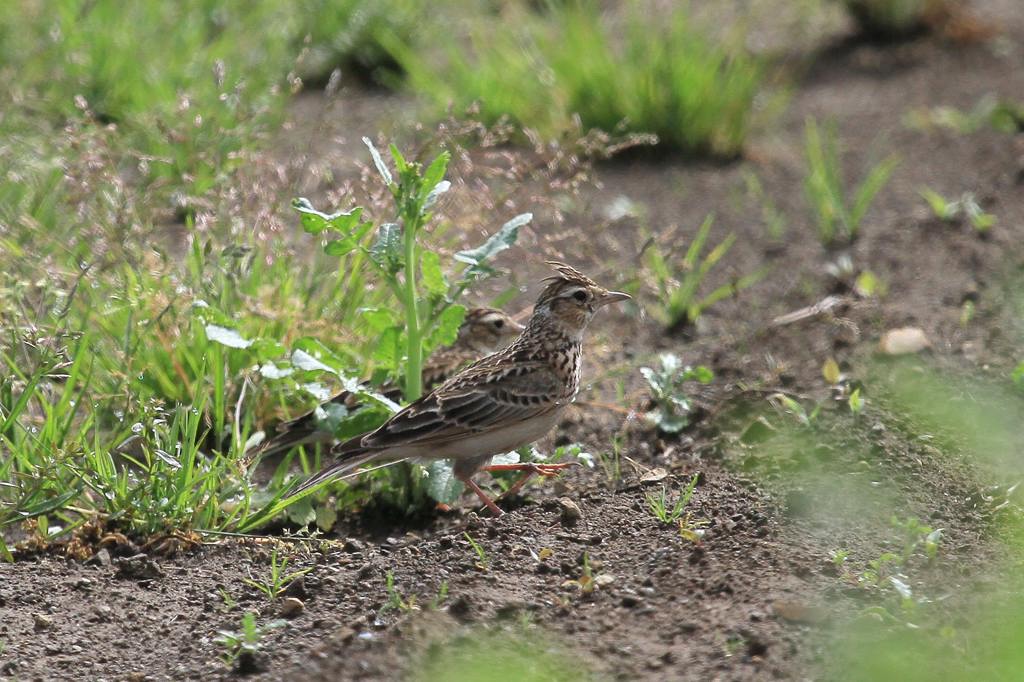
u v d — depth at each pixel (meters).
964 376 12.88
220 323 11.25
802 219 17.86
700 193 18.95
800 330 14.52
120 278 12.92
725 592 9.08
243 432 11.86
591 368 14.12
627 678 8.15
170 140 15.48
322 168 15.01
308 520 10.98
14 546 10.59
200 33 21.78
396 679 8.23
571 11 22.66
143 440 11.45
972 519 10.17
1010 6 26.73
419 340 11.05
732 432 12.17
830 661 8.14
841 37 25.36
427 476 11.30
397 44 22.78
